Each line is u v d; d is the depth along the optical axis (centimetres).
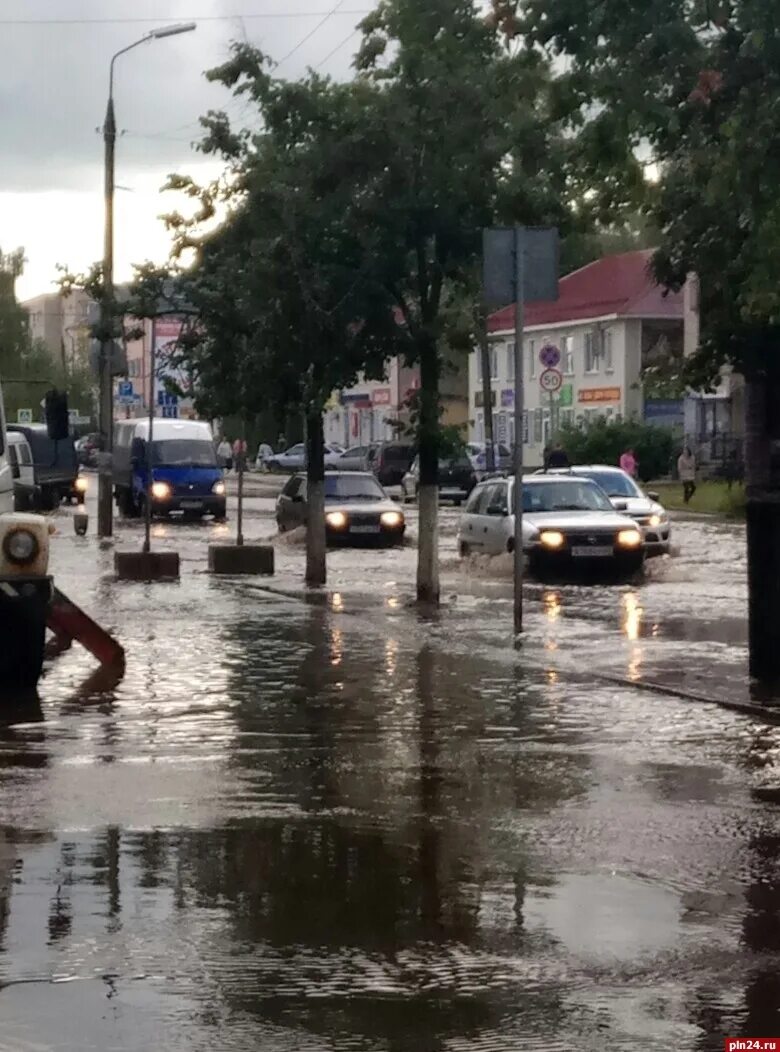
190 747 1269
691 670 1697
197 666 1761
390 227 2325
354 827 994
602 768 1185
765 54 1311
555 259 1925
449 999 677
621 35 1358
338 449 8906
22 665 1557
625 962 727
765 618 1591
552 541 2948
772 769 1182
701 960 730
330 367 2423
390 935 765
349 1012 660
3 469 1622
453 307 2456
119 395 6244
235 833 975
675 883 863
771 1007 670
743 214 1379
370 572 3244
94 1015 654
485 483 3269
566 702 1502
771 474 1570
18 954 731
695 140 1359
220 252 2689
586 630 2123
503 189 2302
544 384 4344
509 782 1134
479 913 803
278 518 4447
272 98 2381
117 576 2966
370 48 2355
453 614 2345
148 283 2820
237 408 2692
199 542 4191
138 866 892
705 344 1554
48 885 851
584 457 6731
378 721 1394
